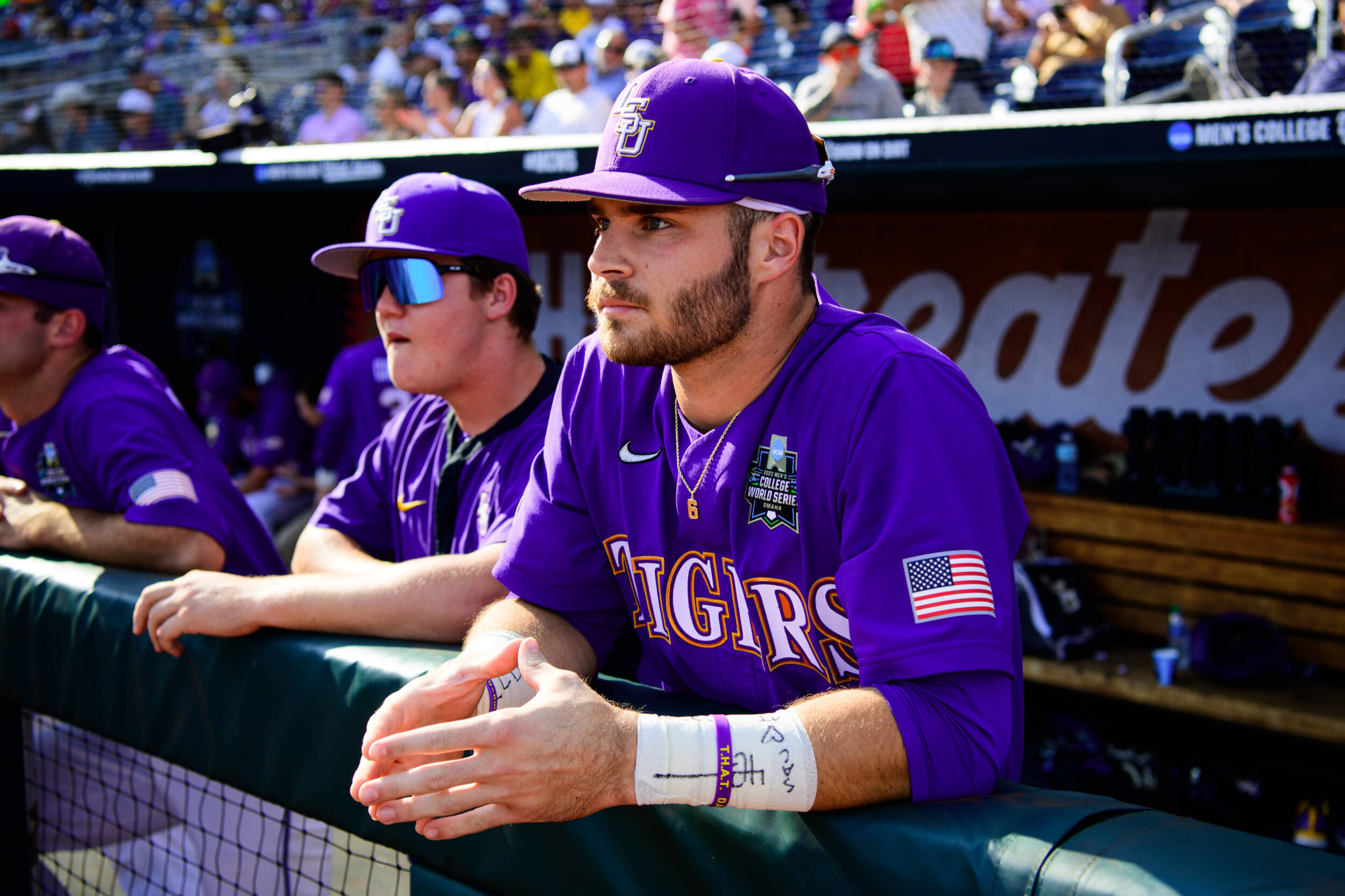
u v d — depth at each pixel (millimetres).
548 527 1282
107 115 6883
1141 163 3092
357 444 4895
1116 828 869
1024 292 4676
